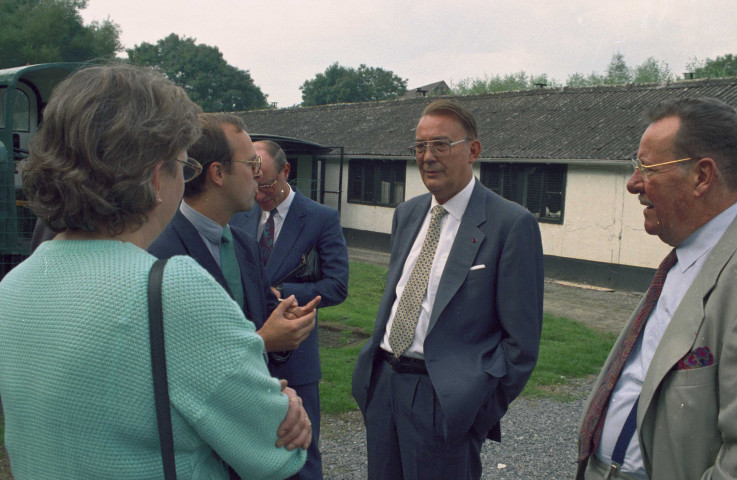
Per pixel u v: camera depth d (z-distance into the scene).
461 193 2.57
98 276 1.09
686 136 1.57
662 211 1.65
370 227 18.59
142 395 1.06
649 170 1.64
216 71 61.81
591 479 1.79
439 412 2.47
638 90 16.42
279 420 1.22
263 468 1.18
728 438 1.35
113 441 1.05
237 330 1.13
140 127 1.10
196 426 1.08
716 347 1.45
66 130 1.08
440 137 2.49
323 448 4.13
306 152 17.81
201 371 1.08
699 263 1.60
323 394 5.04
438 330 2.46
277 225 3.12
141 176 1.12
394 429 2.64
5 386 1.13
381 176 18.33
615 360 1.80
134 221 1.16
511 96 19.05
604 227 13.10
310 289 3.04
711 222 1.59
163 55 63.31
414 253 2.72
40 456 1.09
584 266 13.48
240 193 2.10
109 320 1.06
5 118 6.04
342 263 3.19
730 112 1.58
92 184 1.08
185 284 1.10
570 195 13.66
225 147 2.04
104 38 35.16
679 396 1.48
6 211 5.60
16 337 1.11
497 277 2.46
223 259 2.16
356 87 76.19
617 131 13.99
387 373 2.63
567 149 13.77
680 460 1.48
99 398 1.04
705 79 15.41
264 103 64.19
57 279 1.11
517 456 4.14
